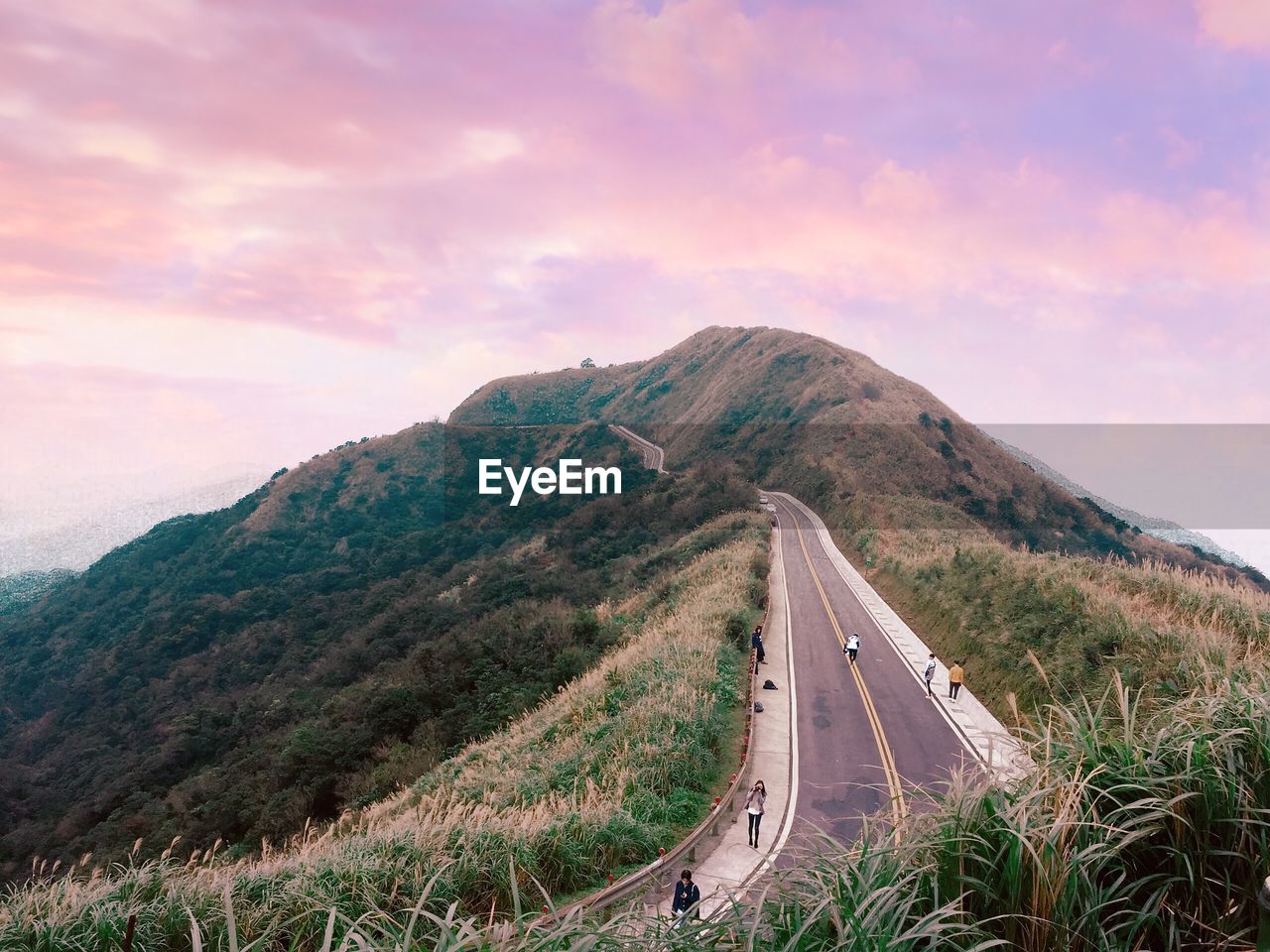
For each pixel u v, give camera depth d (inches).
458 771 927.7
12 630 4498.0
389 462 5689.0
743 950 98.0
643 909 110.0
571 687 1103.6
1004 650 877.8
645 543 2760.8
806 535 2539.4
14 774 2412.6
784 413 5280.5
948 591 1238.9
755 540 2022.6
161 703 2642.7
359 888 358.9
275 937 324.5
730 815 621.3
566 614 1572.3
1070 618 781.9
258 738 1822.1
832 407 4872.0
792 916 104.1
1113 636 661.3
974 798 110.7
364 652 2164.1
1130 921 100.1
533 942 98.0
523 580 2456.9
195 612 3427.7
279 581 4025.6
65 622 4453.7
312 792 1194.0
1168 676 464.4
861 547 2118.6
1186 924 107.3
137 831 1405.0
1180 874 109.4
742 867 527.8
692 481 3499.0
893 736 795.4
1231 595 674.2
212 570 4313.5
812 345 6486.2
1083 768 124.8
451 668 1457.9
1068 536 3641.7
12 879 1425.9
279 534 4778.5
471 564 3088.1
